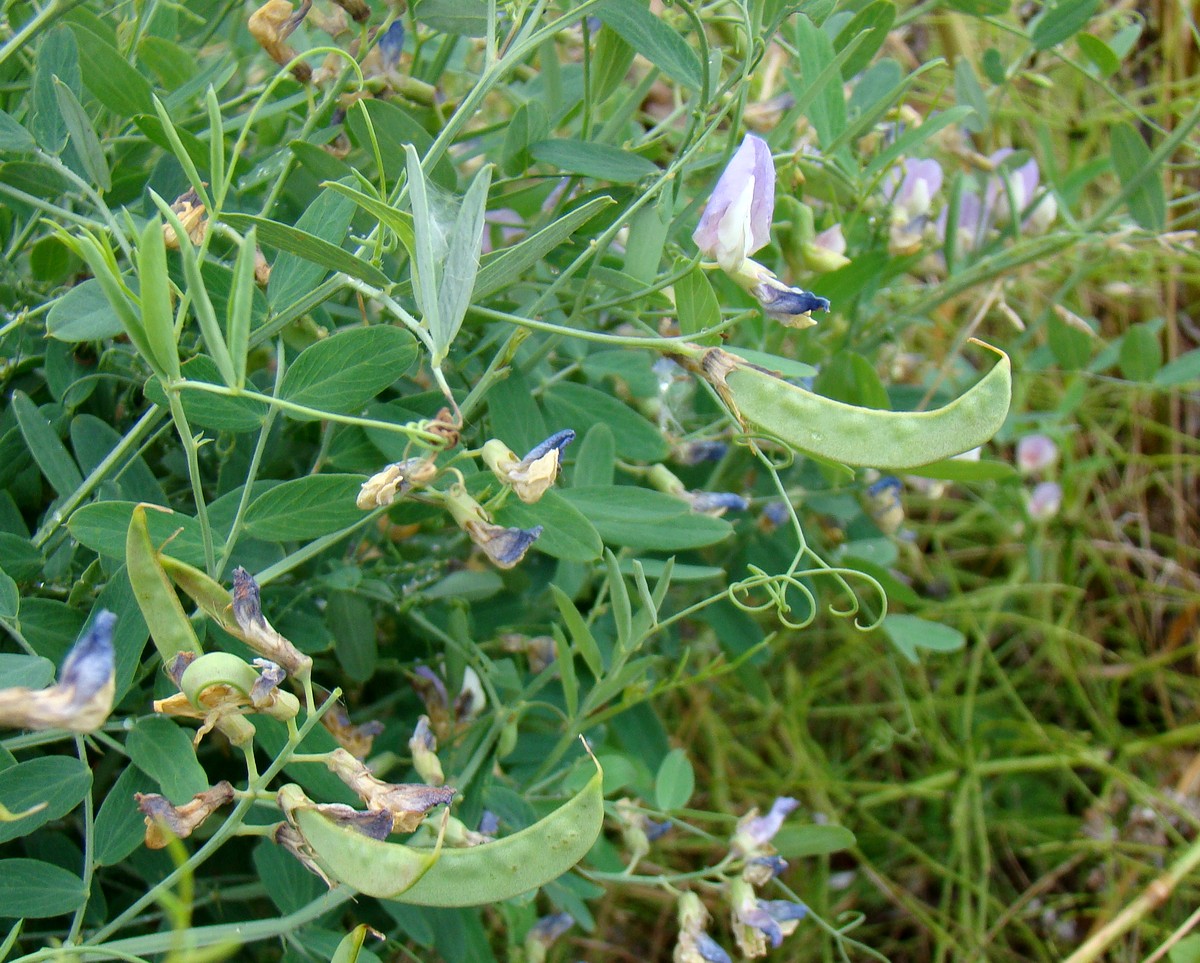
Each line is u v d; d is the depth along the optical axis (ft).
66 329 0.64
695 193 0.89
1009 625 1.36
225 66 0.84
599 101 0.80
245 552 0.72
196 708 0.55
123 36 0.83
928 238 1.02
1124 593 1.40
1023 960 1.15
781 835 0.82
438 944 0.75
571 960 1.08
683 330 0.72
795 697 1.22
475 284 0.63
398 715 0.89
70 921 0.76
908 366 1.19
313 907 0.63
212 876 0.82
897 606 1.25
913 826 1.23
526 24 0.68
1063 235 1.01
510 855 0.55
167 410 0.67
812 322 0.70
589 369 0.85
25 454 0.75
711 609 0.97
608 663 0.88
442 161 0.72
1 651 0.72
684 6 0.70
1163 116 1.48
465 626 0.80
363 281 0.65
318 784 0.66
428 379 0.87
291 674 0.58
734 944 1.10
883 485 0.97
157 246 0.50
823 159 0.85
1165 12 1.48
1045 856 1.20
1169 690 1.34
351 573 0.76
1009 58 1.46
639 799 0.89
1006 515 1.33
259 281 0.69
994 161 1.07
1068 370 1.12
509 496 0.67
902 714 1.26
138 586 0.55
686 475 0.98
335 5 0.75
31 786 0.62
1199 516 1.45
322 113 0.74
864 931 1.15
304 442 0.82
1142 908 1.08
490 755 0.80
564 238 0.63
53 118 0.70
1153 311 1.49
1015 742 1.23
